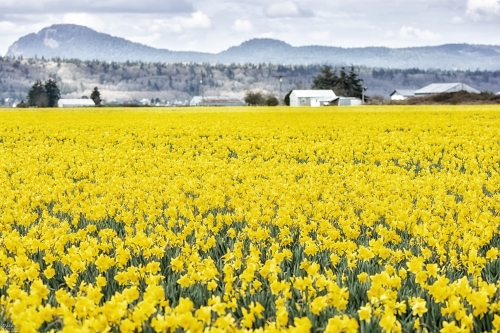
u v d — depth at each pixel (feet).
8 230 34.01
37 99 615.98
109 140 99.91
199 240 28.35
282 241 30.09
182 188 49.14
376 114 167.22
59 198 42.96
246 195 42.70
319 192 43.70
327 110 210.38
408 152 76.89
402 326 19.71
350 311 20.89
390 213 35.96
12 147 94.68
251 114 175.52
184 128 120.88
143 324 18.79
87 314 19.08
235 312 21.24
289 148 80.48
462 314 18.37
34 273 23.11
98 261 24.45
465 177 52.24
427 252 25.94
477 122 123.85
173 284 23.71
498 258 27.17
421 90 554.87
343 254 28.07
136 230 34.71
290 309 20.74
